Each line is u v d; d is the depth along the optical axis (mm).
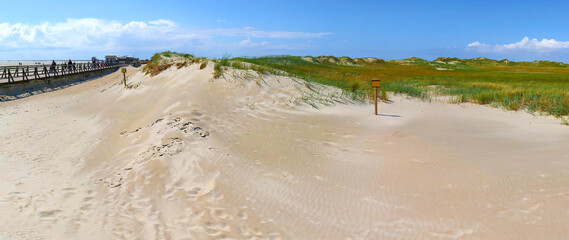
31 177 6992
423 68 54281
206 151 7344
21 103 19453
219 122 9562
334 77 20672
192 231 4539
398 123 10477
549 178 5469
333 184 5957
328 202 5293
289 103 12273
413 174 6168
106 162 7684
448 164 6555
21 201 5691
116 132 10172
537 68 62844
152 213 5113
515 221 4285
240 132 8844
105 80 34219
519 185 5312
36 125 12492
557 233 3936
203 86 13078
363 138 8789
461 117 11438
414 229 4359
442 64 63062
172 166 6727
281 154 7469
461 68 56438
